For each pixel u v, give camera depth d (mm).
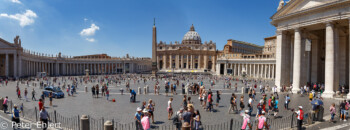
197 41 192125
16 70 70375
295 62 29375
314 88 30375
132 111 18234
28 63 80625
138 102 23141
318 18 25875
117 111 18250
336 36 25312
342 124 13367
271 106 16125
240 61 101438
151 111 14109
